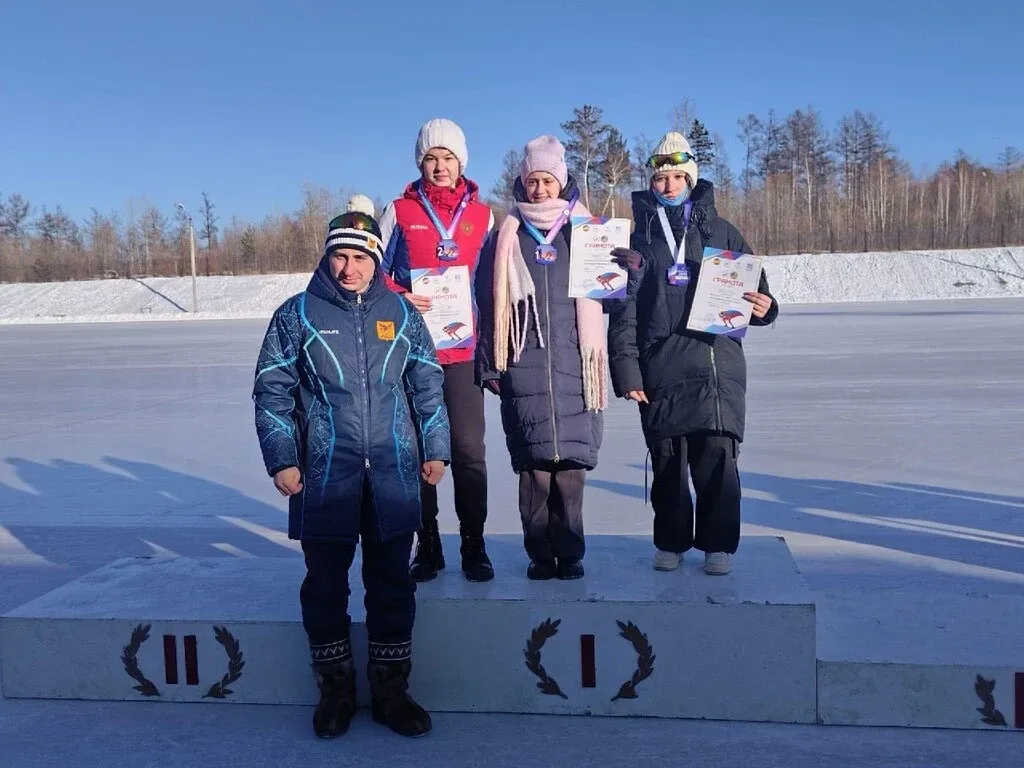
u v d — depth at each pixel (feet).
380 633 10.95
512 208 12.55
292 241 224.94
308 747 10.64
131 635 11.99
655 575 12.25
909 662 10.67
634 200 12.96
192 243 163.32
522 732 10.92
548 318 12.09
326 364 10.78
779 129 286.46
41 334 111.45
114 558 18.81
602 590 11.58
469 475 12.33
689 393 12.03
